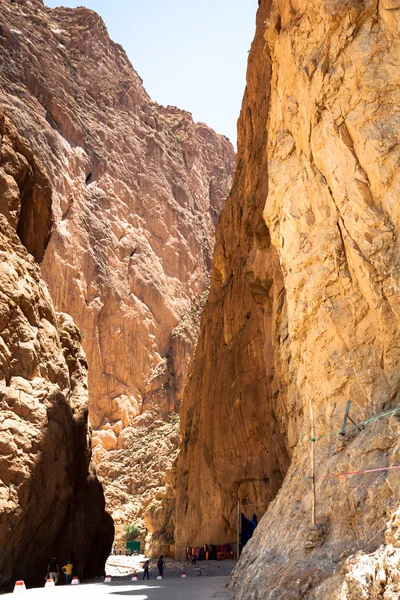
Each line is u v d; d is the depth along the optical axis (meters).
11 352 22.58
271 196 16.14
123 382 93.12
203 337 40.69
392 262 10.71
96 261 94.19
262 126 29.09
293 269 14.09
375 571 6.70
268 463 26.34
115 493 76.19
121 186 108.50
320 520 9.81
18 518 19.89
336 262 12.45
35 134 89.94
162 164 123.31
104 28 131.50
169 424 89.38
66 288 87.06
